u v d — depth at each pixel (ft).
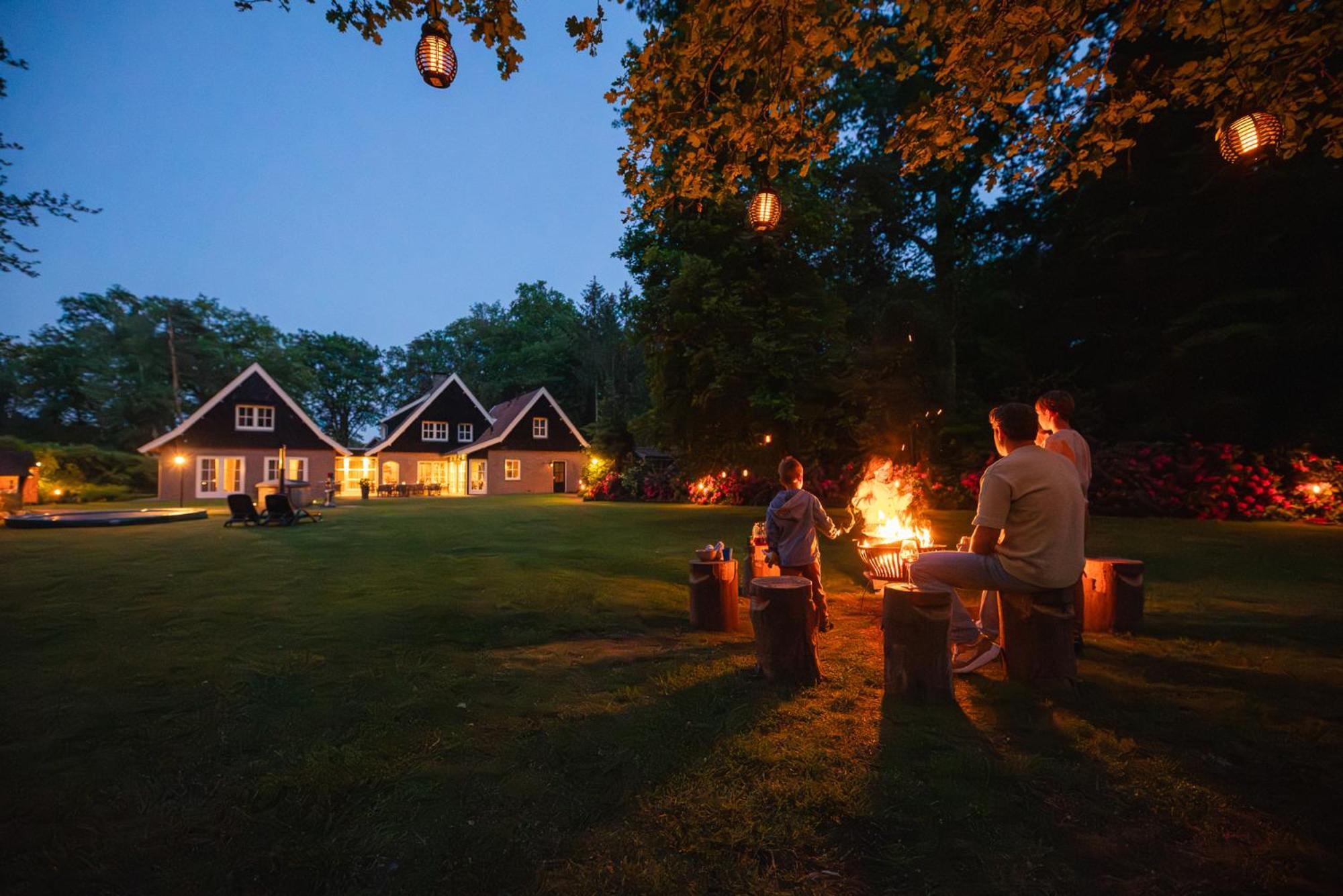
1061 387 67.56
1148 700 11.86
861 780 8.86
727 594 18.01
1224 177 53.62
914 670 11.75
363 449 139.44
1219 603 20.03
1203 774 9.08
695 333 44.80
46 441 133.49
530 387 191.62
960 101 14.89
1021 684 12.54
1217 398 54.39
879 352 67.26
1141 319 66.28
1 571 28.99
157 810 8.40
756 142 16.26
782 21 13.93
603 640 16.85
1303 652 14.76
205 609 20.71
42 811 8.36
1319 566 25.99
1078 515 12.27
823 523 17.66
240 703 12.25
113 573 28.50
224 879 6.98
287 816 8.23
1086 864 7.06
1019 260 79.10
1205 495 44.57
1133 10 13.01
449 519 59.11
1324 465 42.93
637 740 10.38
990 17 13.44
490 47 12.72
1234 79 13.82
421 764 9.57
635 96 15.79
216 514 68.54
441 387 135.44
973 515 49.24
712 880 6.82
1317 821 7.86
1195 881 6.74
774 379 44.62
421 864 7.18
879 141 68.80
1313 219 52.54
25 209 32.58
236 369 153.17
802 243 46.70
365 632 17.63
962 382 79.25
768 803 8.32
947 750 9.86
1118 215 65.51
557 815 8.16
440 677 13.69
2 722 11.32
